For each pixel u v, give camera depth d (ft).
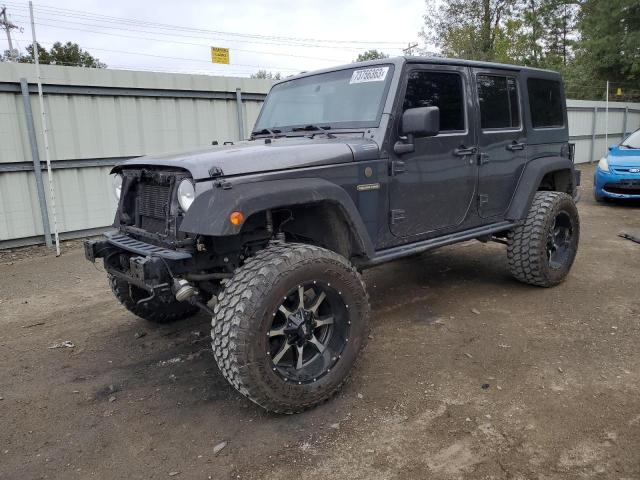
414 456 8.11
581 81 84.84
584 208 31.22
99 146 25.80
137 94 26.50
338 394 10.03
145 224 10.56
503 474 7.61
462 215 13.52
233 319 8.45
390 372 10.89
